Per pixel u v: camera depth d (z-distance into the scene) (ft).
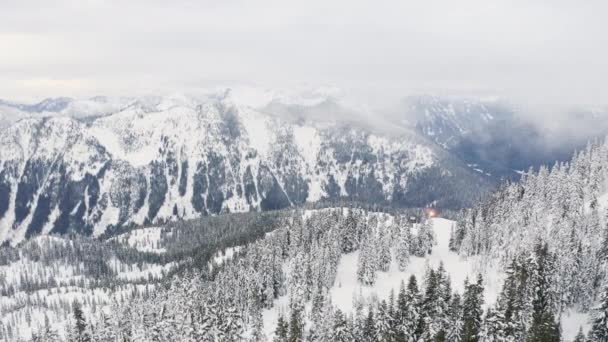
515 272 375.66
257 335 385.09
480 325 298.35
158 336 362.12
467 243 622.54
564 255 408.05
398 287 565.94
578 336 299.58
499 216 618.03
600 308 306.96
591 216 478.18
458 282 531.91
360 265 590.55
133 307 544.21
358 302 449.89
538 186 616.39
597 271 397.39
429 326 323.57
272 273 584.40
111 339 406.00
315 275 557.33
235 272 601.62
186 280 515.50
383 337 329.31
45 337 373.40
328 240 653.30
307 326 450.71
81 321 347.36
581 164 622.54
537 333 280.10
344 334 324.80
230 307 348.79
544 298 368.89
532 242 467.93
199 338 328.08
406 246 624.18
